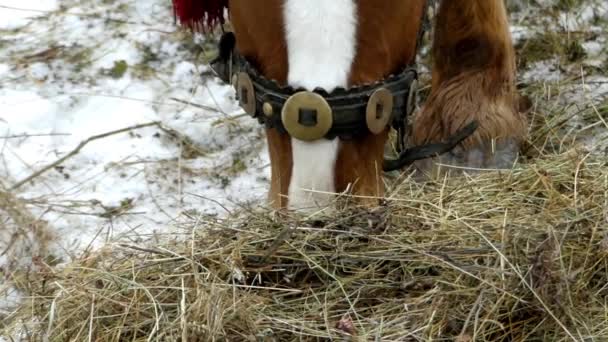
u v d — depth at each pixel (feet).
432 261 8.34
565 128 12.38
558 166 10.29
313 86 7.15
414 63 8.00
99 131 12.97
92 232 11.05
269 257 8.39
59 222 11.20
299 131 7.26
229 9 8.08
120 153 12.57
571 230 8.73
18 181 12.00
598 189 9.48
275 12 7.14
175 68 14.11
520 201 9.62
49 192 11.82
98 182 12.03
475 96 11.37
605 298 8.38
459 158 11.27
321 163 7.41
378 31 7.21
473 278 8.16
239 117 13.14
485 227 8.93
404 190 10.48
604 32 14.11
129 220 11.30
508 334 8.01
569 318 8.04
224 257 8.43
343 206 7.89
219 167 12.36
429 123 11.59
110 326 8.16
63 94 13.60
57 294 8.43
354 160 7.59
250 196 11.75
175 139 12.82
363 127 7.47
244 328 7.77
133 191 11.89
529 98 12.91
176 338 7.67
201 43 14.47
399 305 8.13
